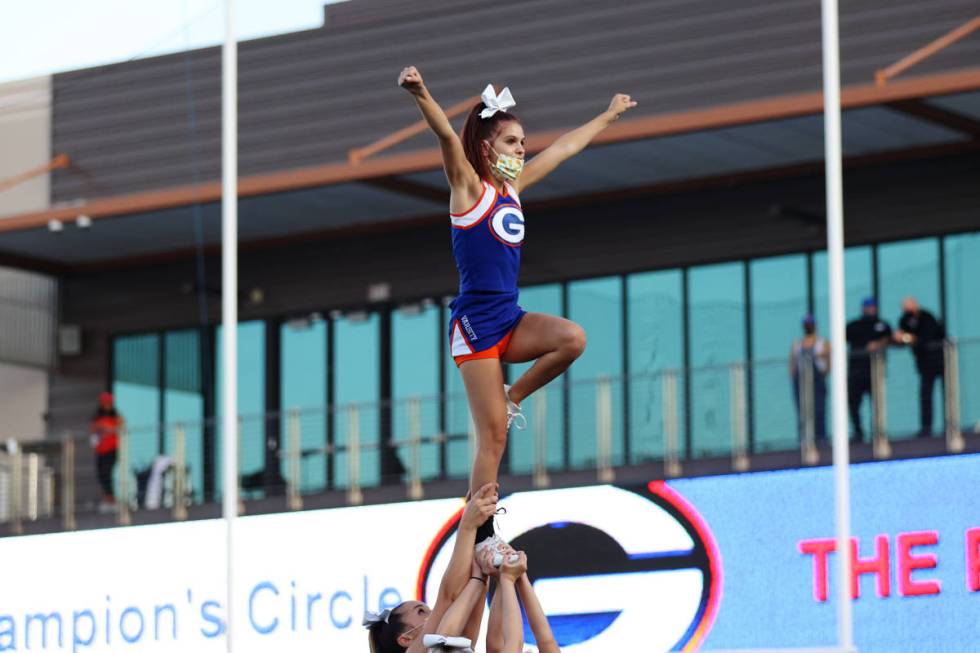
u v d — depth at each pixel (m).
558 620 33.22
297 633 34.47
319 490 37.59
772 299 39.59
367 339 44.00
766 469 32.06
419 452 36.38
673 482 32.62
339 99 39.84
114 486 39.44
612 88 36.94
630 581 32.59
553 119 37.31
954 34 33.66
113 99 42.53
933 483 30.58
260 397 44.84
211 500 39.31
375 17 39.66
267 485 39.09
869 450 31.45
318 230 44.31
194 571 35.38
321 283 44.59
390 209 42.16
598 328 41.56
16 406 46.50
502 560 11.59
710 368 34.31
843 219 39.06
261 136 40.50
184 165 41.44
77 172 42.59
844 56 35.31
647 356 40.84
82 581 36.44
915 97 33.59
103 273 46.62
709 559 31.97
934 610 30.02
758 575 31.45
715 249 40.31
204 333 45.47
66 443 39.41
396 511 34.28
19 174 43.19
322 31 40.22
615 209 41.59
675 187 40.53
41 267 46.00
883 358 32.53
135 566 35.88
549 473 34.38
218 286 45.50
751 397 34.22
